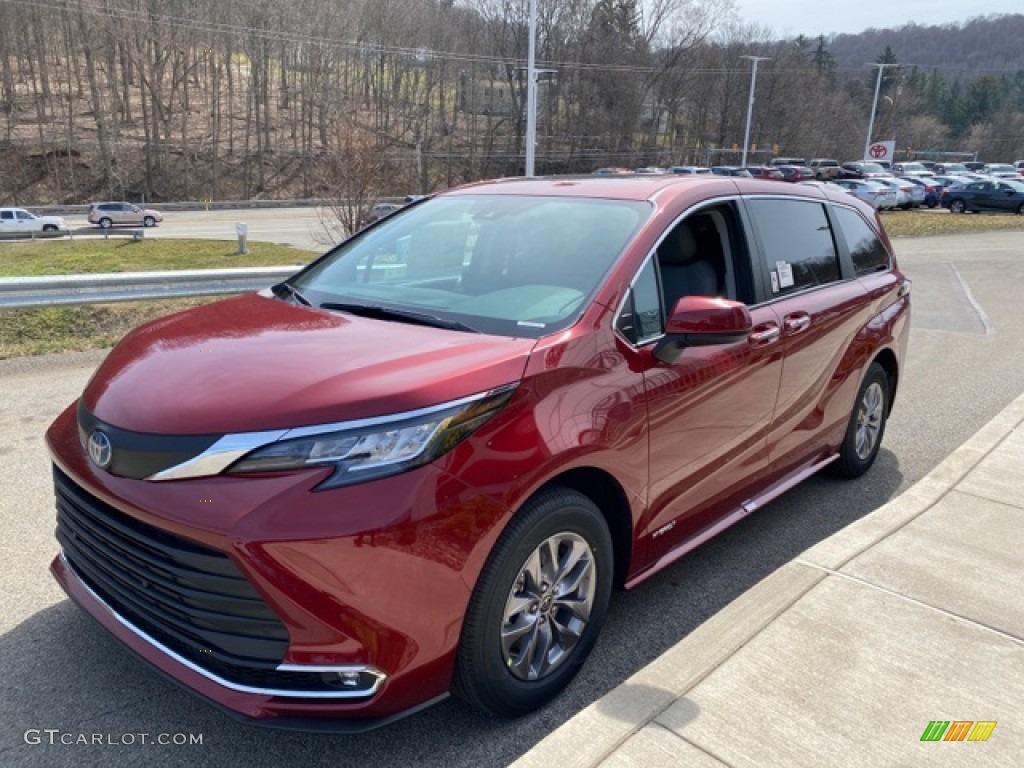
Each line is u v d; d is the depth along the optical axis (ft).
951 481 15.48
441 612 7.88
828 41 448.24
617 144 264.93
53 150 218.59
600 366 9.48
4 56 231.50
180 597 7.84
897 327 16.81
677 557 11.26
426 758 8.55
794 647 9.82
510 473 8.22
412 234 12.79
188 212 178.81
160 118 239.09
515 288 10.61
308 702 7.66
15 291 27.48
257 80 245.45
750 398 12.01
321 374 8.21
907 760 8.00
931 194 135.03
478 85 270.67
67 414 10.09
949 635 10.18
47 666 9.82
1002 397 24.11
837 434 15.52
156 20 230.68
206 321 10.53
